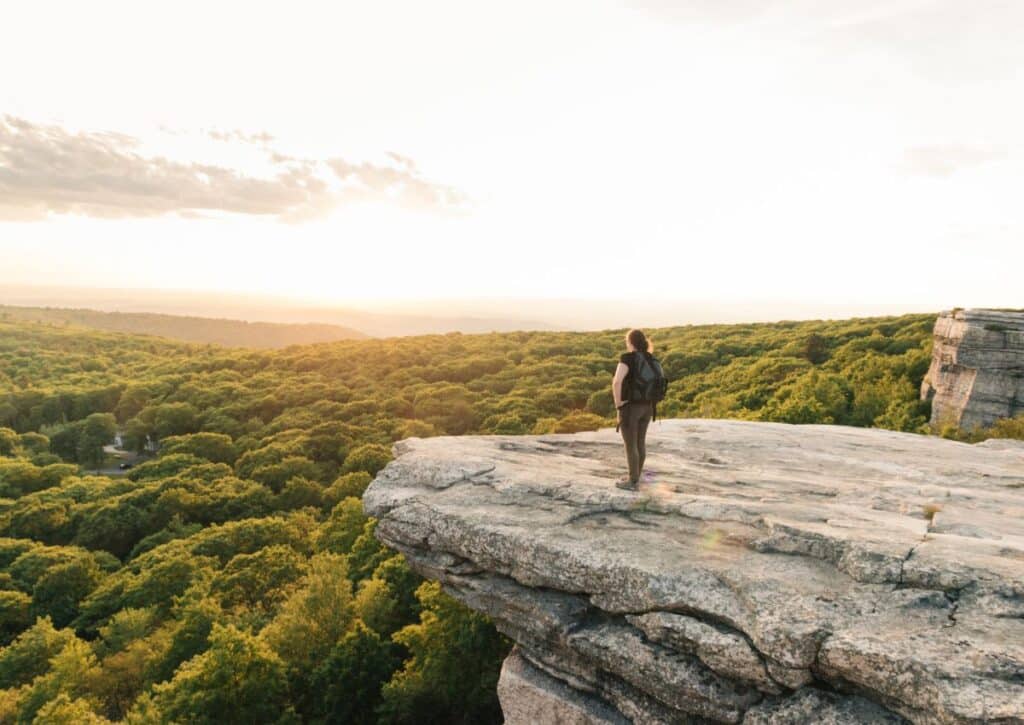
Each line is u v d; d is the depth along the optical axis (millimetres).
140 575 50375
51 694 33094
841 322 118812
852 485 10078
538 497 9391
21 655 39531
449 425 99688
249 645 25891
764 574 6688
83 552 58250
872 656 5234
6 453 102562
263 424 109938
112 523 66438
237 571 46406
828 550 7031
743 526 7969
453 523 8828
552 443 12883
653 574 6906
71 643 36219
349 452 87250
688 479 10164
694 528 8055
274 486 78812
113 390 136750
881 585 6297
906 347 75188
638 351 8953
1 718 33156
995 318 41781
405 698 23969
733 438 13922
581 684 7820
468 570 8812
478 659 24688
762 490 9641
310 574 38031
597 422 82125
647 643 6938
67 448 113312
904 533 7418
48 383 149750
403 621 33375
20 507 73938
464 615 24609
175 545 56344
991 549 6863
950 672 4914
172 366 163125
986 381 40812
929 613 5770
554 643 8008
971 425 40875
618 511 8758
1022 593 5805
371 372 139500
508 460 11172
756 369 84188
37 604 51625
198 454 94375
